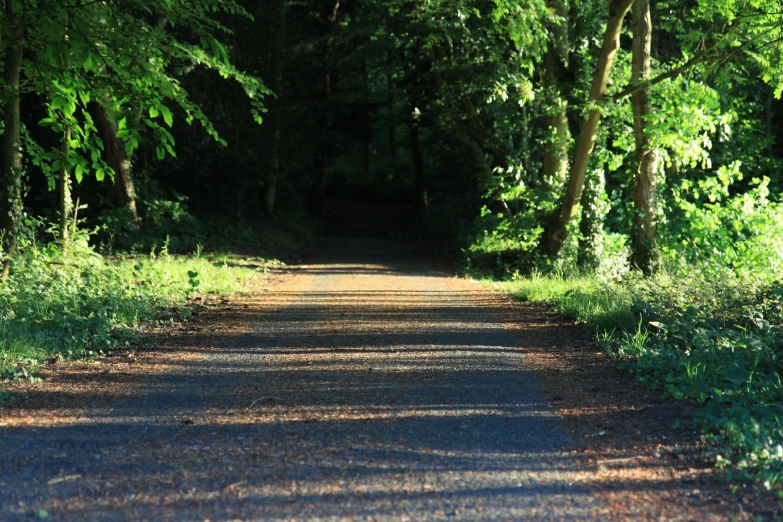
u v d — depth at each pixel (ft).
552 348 29.73
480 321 37.17
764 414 18.54
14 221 42.86
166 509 13.29
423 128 136.87
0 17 33.24
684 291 34.63
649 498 13.91
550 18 61.72
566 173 73.92
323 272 67.21
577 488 14.43
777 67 52.11
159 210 79.82
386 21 88.89
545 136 72.49
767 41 50.88
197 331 34.06
